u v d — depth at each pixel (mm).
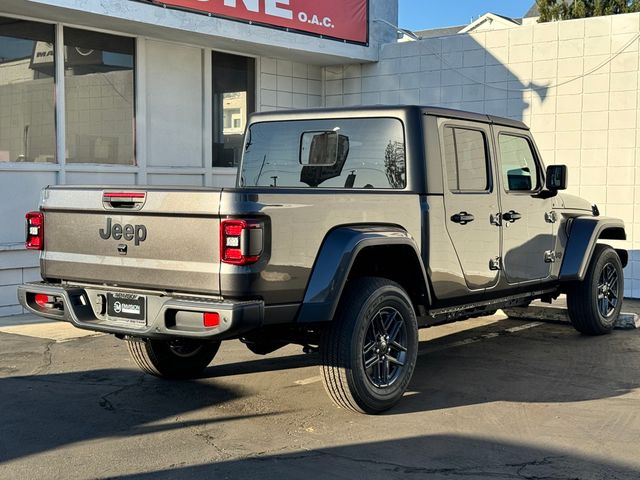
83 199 5035
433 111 5723
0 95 9070
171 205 4594
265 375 6344
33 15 9180
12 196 9188
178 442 4695
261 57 12445
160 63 10891
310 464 4332
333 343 4977
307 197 4734
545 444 4660
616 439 4754
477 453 4508
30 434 4828
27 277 9219
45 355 7008
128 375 6316
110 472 4199
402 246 5266
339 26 12359
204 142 11531
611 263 8078
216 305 4406
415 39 13070
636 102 10812
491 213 6227
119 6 9359
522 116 11703
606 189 11086
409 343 5367
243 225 4379
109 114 10266
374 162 5797
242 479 4109
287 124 6348
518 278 6629
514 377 6305
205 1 10391
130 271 4820
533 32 11531
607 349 7379
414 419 5152
